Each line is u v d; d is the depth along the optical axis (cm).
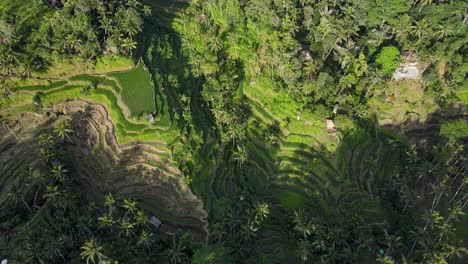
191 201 10381
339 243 9950
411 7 13375
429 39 13075
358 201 11344
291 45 11975
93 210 9869
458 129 11925
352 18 12912
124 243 9275
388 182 11875
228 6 13038
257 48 13100
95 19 11800
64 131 10688
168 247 9662
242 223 9919
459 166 12544
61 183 10462
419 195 12044
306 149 12106
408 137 13025
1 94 11312
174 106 11375
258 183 11431
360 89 12606
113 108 11206
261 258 9850
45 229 9538
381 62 12375
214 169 11006
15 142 11181
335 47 12569
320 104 12031
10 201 10125
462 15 13075
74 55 11581
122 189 10538
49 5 12938
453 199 11862
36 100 11388
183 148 10781
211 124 11719
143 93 11388
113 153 10844
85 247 8350
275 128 12356
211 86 12069
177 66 12519
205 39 12750
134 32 11788
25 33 11962
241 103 12412
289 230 10575
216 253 8806
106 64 11800
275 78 12762
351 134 12475
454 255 10806
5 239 9631
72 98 11575
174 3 14575
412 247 10294
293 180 11581
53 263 8981
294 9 12812
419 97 13288
